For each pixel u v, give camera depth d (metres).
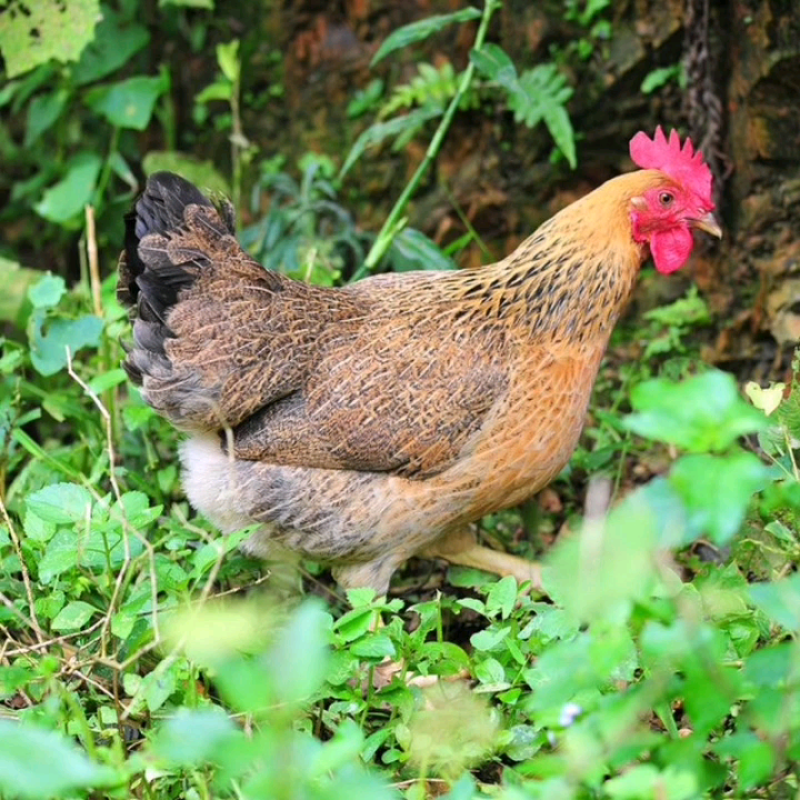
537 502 6.95
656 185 6.12
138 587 5.27
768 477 4.52
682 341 7.80
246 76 9.17
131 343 6.14
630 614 4.09
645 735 3.96
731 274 7.61
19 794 3.96
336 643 4.89
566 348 6.04
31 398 7.67
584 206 6.11
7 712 5.03
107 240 9.34
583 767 3.72
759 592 3.88
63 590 5.48
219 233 5.87
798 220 7.37
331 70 8.88
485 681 4.93
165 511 6.81
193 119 9.45
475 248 8.47
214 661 4.21
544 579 5.09
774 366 7.50
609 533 3.69
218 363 5.78
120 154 9.48
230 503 5.97
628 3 7.72
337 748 3.53
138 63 9.48
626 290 6.17
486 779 5.11
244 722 4.89
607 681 4.60
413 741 4.73
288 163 9.11
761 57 7.20
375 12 8.66
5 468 6.71
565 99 7.70
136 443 7.09
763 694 3.83
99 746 4.83
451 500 6.00
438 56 8.49
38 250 9.69
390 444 5.85
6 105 9.81
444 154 8.47
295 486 5.91
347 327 6.01
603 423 7.40
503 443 5.93
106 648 5.05
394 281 6.34
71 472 6.28
